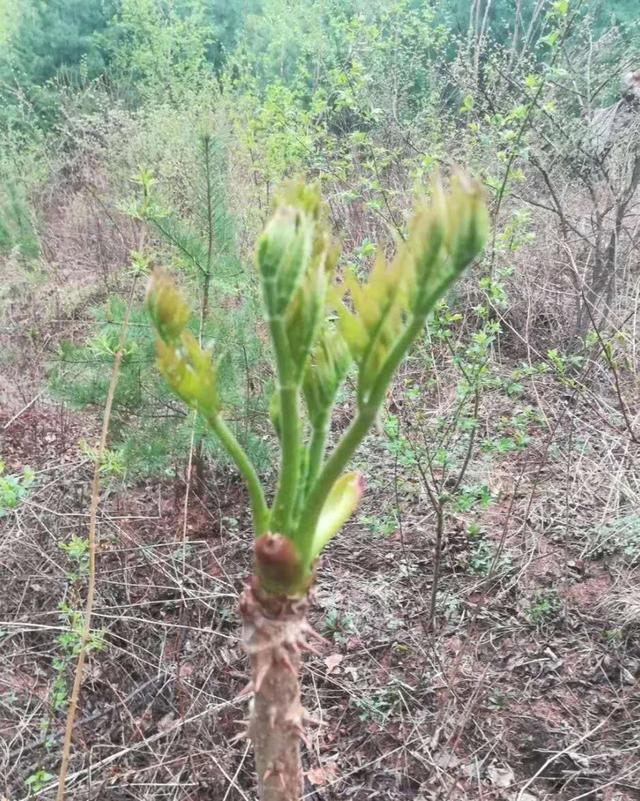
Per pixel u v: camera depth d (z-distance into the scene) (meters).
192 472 3.11
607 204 4.25
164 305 0.73
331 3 6.51
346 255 3.53
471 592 2.74
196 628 2.36
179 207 4.07
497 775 2.13
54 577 2.59
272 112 4.20
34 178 6.03
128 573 2.71
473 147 4.10
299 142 3.83
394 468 3.04
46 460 3.36
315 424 0.81
